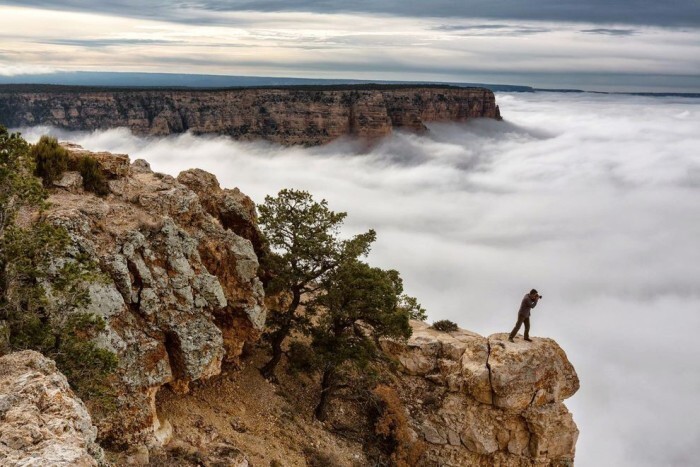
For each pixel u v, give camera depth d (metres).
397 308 34.12
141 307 22.06
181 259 23.98
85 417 13.33
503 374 33.69
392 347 37.22
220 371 26.22
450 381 35.47
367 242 33.16
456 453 34.06
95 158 26.16
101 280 19.41
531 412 33.84
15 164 16.94
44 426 12.13
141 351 21.19
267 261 31.53
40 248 17.94
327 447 28.97
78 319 17.94
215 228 27.67
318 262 31.59
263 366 32.44
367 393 33.75
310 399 32.78
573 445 34.44
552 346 35.84
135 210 24.81
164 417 23.34
